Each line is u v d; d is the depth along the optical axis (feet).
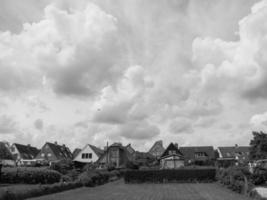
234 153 294.46
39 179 110.42
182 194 81.56
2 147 226.58
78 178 117.60
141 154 256.52
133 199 70.85
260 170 89.45
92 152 247.50
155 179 136.77
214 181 134.21
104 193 84.79
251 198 67.31
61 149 293.23
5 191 62.59
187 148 269.03
